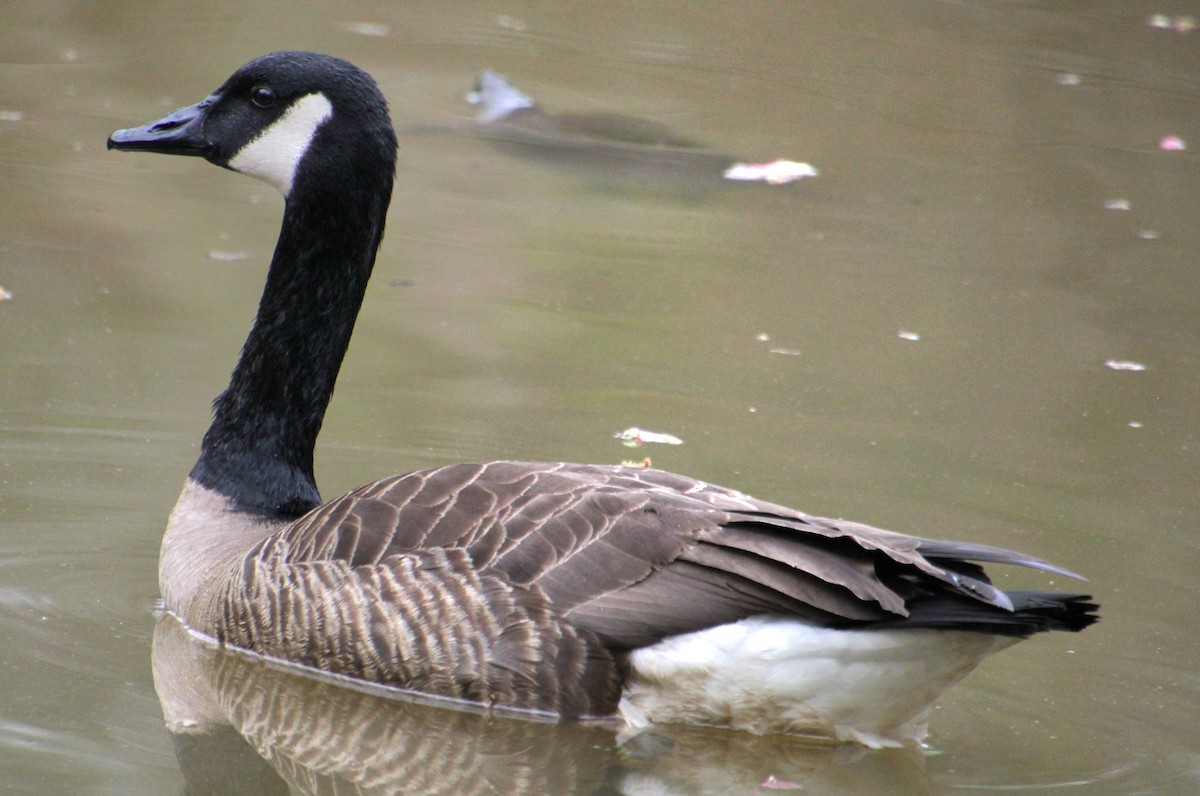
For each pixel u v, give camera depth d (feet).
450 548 28.45
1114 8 95.09
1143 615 33.09
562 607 27.58
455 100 75.97
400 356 46.73
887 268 57.47
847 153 71.87
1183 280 57.11
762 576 26.58
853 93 80.48
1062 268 58.08
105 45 80.79
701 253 58.18
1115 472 40.57
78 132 67.36
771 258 58.03
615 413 43.11
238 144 34.47
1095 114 78.28
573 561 27.78
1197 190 68.33
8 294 49.32
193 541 33.17
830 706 26.99
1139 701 29.76
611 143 71.20
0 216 56.24
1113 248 60.54
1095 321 52.60
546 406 43.47
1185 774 26.99
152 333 47.24
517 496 28.96
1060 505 38.37
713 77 82.07
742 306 52.80
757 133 73.61
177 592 32.32
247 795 26.45
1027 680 30.50
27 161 62.80
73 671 29.71
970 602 25.94
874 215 63.82
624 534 27.81
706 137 72.90
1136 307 54.19
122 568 34.32
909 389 46.03
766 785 27.20
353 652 28.96
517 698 27.99
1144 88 81.71
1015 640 26.63
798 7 94.63
